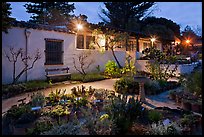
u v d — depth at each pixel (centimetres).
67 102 560
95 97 625
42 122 410
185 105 555
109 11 3067
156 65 1021
